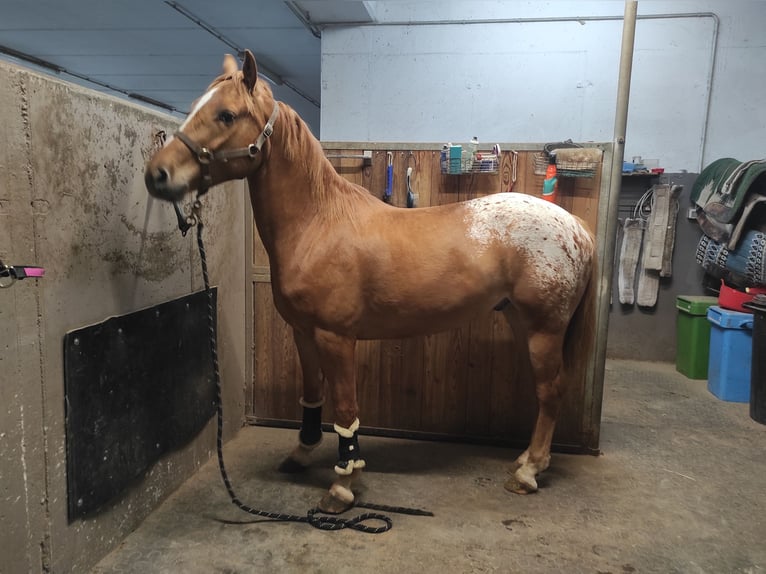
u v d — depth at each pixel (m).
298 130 1.67
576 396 2.27
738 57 3.61
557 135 3.87
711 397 3.10
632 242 3.82
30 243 1.19
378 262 1.69
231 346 2.34
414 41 3.92
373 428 2.46
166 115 1.78
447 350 2.35
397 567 1.51
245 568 1.50
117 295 1.53
